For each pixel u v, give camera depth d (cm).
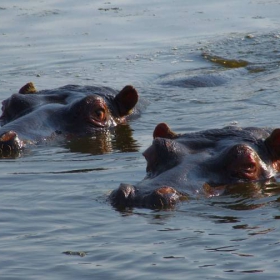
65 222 3203
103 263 2795
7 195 3606
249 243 2914
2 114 5216
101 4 9162
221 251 2852
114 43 7588
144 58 7062
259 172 3666
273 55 7025
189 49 7312
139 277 2675
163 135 3888
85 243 2975
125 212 3275
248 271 2680
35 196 3566
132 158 4291
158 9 8906
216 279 2630
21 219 3253
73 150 4572
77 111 5028
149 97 5819
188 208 3297
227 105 5438
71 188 3681
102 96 5322
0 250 2931
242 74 6444
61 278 2692
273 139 3772
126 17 8531
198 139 3788
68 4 9162
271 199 3406
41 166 4184
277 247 2864
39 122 4884
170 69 6712
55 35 7862
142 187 3419
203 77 6262
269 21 8250
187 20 8394
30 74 6619
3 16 8606
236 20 8344
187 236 3003
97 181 3791
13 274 2728
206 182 3500
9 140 4591
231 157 3603
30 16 8588
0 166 4228
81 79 6419
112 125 5134
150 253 2861
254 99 5550
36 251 2914
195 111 5350
